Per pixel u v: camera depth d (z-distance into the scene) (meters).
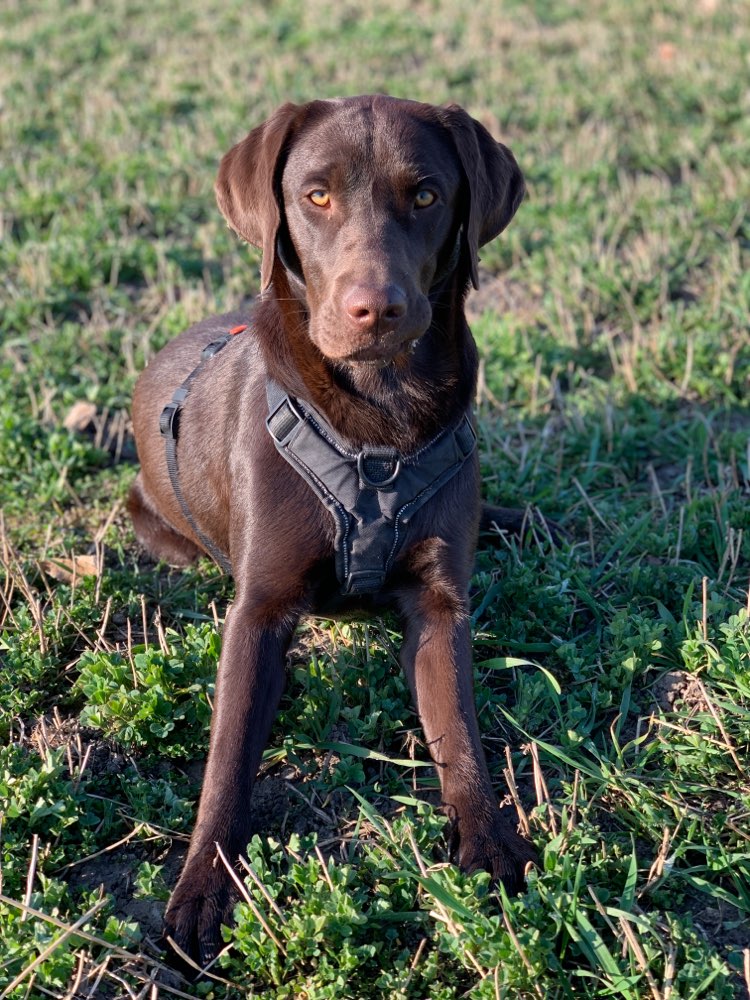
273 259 0.99
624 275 1.66
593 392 1.46
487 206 1.04
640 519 1.22
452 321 1.02
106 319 1.65
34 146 2.27
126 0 3.45
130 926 0.85
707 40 2.83
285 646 0.99
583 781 0.95
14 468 1.33
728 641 1.03
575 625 1.12
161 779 0.98
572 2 3.33
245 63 2.81
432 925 0.87
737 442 1.33
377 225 0.96
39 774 0.93
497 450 1.35
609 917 0.86
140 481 1.24
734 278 1.67
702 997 0.82
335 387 0.99
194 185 2.09
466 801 0.93
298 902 0.87
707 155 2.17
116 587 1.16
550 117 2.37
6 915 0.86
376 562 1.00
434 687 0.98
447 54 2.85
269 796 0.98
